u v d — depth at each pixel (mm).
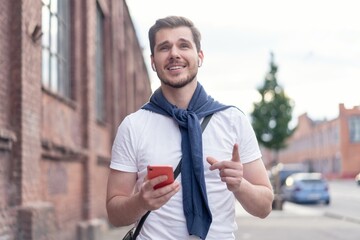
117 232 13500
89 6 11570
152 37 2863
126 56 20750
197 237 2646
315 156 77562
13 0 6961
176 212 2658
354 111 64125
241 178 2527
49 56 9000
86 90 11391
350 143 64312
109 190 2852
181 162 2678
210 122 2760
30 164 7199
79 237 10672
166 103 2787
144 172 2746
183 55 2783
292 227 15289
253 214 2783
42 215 7047
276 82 55781
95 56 13273
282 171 32469
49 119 8648
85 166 11391
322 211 21828
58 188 9234
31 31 7234
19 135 6855
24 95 6992
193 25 2873
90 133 11547
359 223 16391
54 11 9445
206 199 2631
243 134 2818
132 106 23469
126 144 2801
